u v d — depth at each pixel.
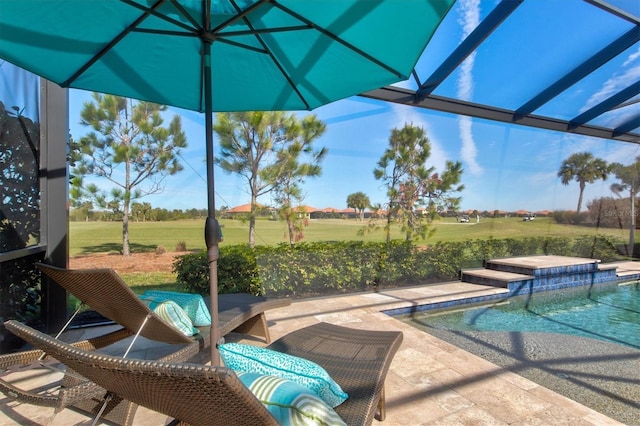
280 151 4.62
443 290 5.57
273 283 4.70
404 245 5.78
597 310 5.22
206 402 0.89
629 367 3.09
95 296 2.10
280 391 1.10
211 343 1.88
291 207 4.80
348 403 1.47
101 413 1.65
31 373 2.51
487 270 6.63
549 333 4.08
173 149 4.06
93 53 2.12
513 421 1.98
